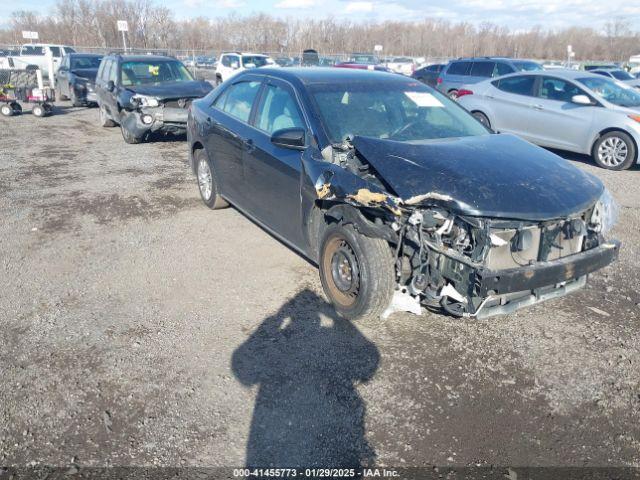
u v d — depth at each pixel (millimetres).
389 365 3588
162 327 4027
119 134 12523
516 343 3854
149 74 11945
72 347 3756
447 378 3459
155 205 6945
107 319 4137
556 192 3633
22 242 5668
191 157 6938
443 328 4031
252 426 3045
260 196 5129
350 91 4816
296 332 3971
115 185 7883
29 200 7113
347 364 3598
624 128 9188
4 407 3160
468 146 4207
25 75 15445
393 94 4953
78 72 17688
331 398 3273
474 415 3137
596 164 9867
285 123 4781
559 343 3859
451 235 3492
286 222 4754
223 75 25891
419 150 3959
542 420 3102
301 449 2887
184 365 3570
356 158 4027
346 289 4043
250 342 3840
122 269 5027
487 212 3355
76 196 7312
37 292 4562
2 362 3578
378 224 3701
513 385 3398
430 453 2859
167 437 2957
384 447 2902
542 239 3557
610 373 3525
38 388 3326
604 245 3873
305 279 4812
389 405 3213
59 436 2953
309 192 4176
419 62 38406
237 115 5633
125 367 3539
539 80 10562
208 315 4207
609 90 10062
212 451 2865
